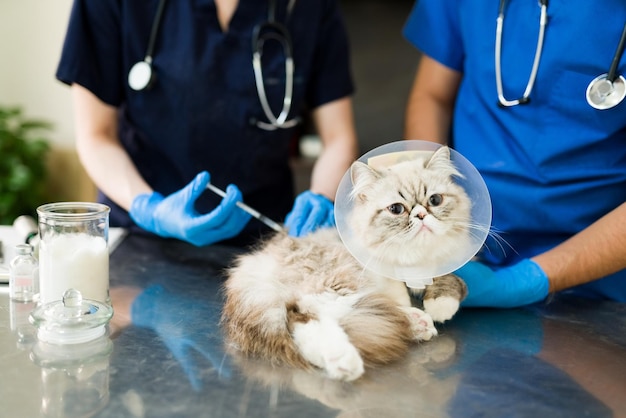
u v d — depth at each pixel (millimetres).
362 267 848
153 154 1464
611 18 1108
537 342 888
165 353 801
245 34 1396
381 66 2352
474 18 1255
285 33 1396
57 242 911
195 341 842
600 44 1116
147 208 1231
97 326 835
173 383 718
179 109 1378
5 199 2402
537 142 1189
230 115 1405
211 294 1049
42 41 2615
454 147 1369
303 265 855
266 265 875
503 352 845
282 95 1442
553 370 792
